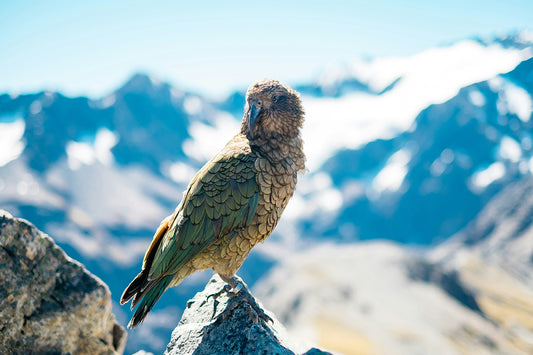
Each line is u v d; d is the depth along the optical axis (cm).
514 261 2970
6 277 112
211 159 116
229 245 111
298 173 119
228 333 108
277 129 114
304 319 1271
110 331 124
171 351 111
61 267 119
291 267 1777
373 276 1644
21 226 115
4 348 110
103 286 120
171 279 111
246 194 111
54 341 115
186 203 111
